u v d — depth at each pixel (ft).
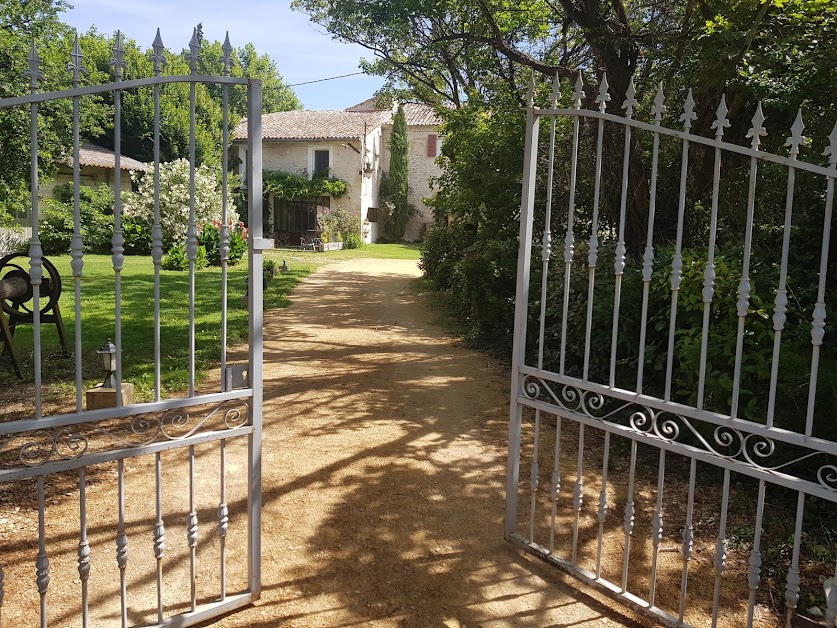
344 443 17.06
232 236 65.57
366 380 23.72
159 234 8.41
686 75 23.75
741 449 8.53
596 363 20.31
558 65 37.52
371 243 113.09
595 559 11.51
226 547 11.52
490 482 14.80
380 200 118.11
